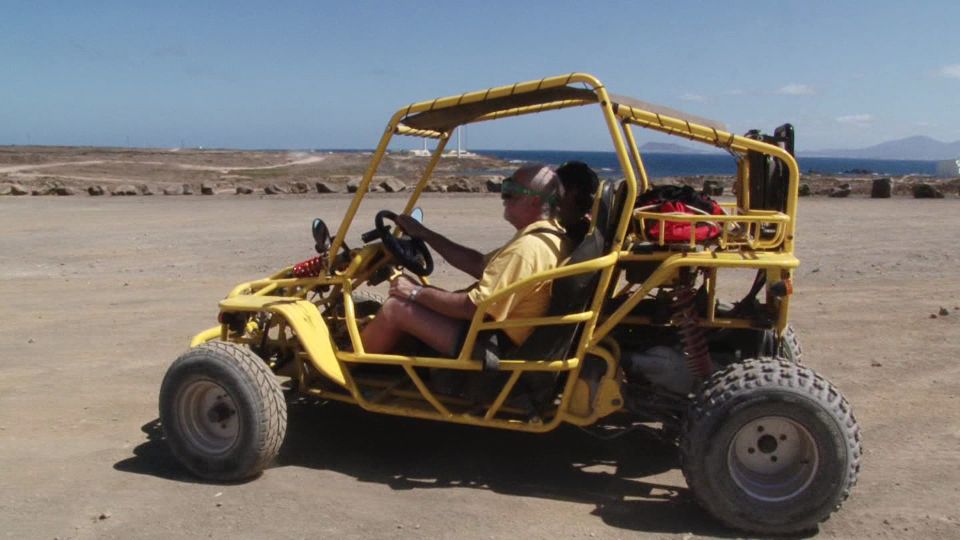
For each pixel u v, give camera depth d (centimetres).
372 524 445
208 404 511
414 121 548
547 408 509
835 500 424
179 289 1147
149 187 2964
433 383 521
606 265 467
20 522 449
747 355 525
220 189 3048
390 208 2198
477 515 457
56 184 3309
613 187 489
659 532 437
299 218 1967
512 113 557
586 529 439
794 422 427
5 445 571
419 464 538
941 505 461
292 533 435
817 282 1124
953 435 568
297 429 603
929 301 980
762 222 469
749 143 476
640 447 565
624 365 505
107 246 1545
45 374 743
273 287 563
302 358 566
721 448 431
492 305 480
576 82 469
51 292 1137
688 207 480
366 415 633
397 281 527
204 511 463
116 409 648
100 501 477
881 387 671
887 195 2577
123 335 883
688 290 491
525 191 502
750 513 430
